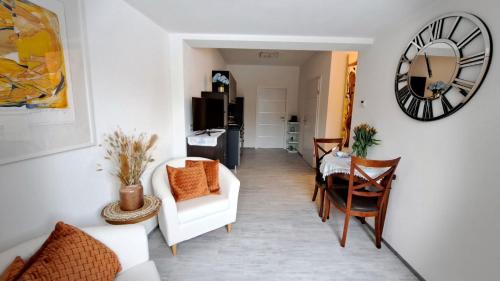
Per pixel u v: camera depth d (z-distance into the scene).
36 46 1.10
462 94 1.43
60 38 1.23
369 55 2.60
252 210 2.84
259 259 1.93
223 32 2.51
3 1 0.96
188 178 2.17
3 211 1.03
